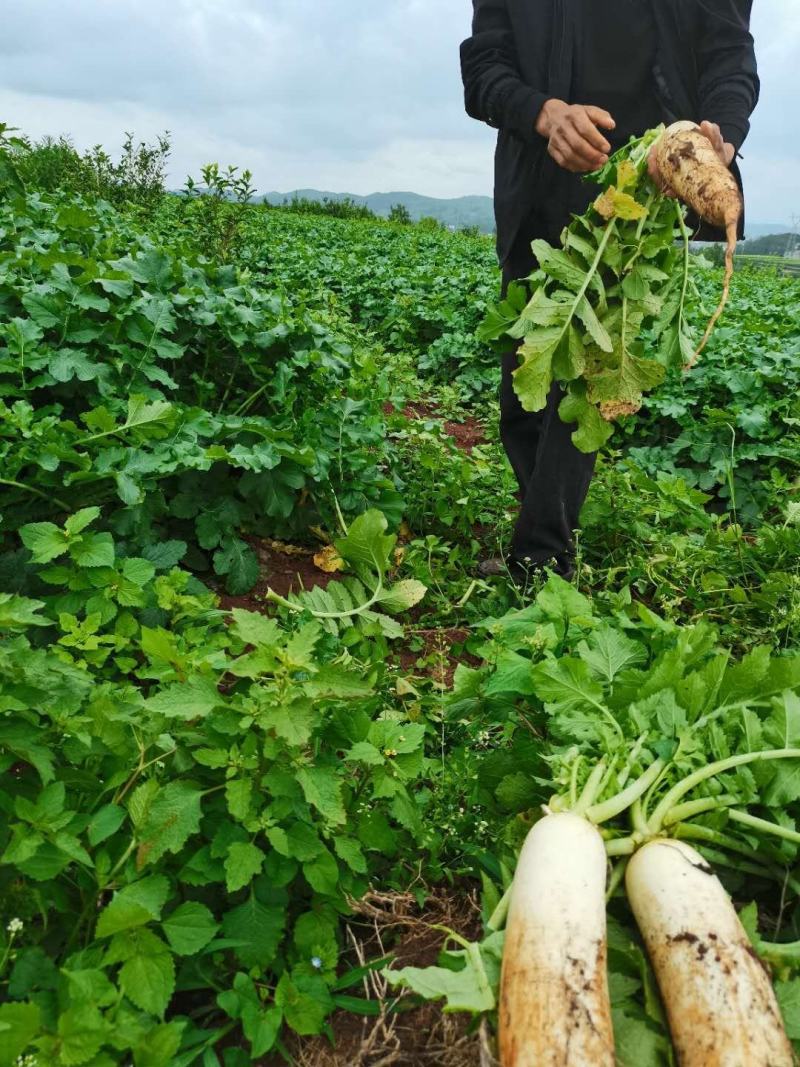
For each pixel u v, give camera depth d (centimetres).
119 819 175
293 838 184
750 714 200
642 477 462
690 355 298
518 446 396
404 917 205
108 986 153
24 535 271
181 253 597
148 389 381
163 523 363
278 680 185
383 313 1091
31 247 513
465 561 419
